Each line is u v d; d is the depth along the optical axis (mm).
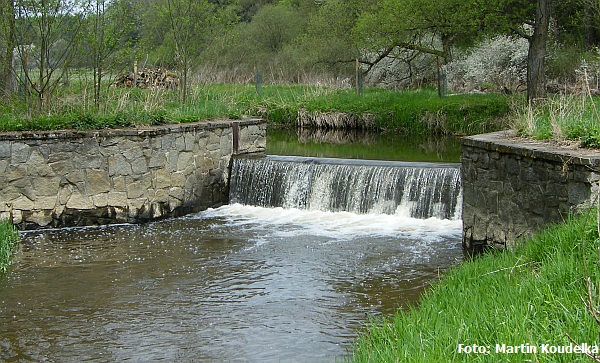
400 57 30406
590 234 6551
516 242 8984
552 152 8211
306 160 13430
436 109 21953
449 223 11641
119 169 12281
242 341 7086
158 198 12664
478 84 27000
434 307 6379
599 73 19719
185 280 9086
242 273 9336
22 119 12250
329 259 9891
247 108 24391
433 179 11953
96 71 14680
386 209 12352
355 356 5852
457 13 18719
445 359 5047
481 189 9711
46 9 12867
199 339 7172
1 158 11500
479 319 5703
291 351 6797
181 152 13016
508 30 19078
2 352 6949
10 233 10773
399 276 9039
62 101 13734
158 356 6789
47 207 11898
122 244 10969
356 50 31000
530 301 5727
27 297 8523
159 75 22000
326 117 23484
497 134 10250
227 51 32531
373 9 28016
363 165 12594
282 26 36094
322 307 7988
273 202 13477
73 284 8992
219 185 13836
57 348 7027
